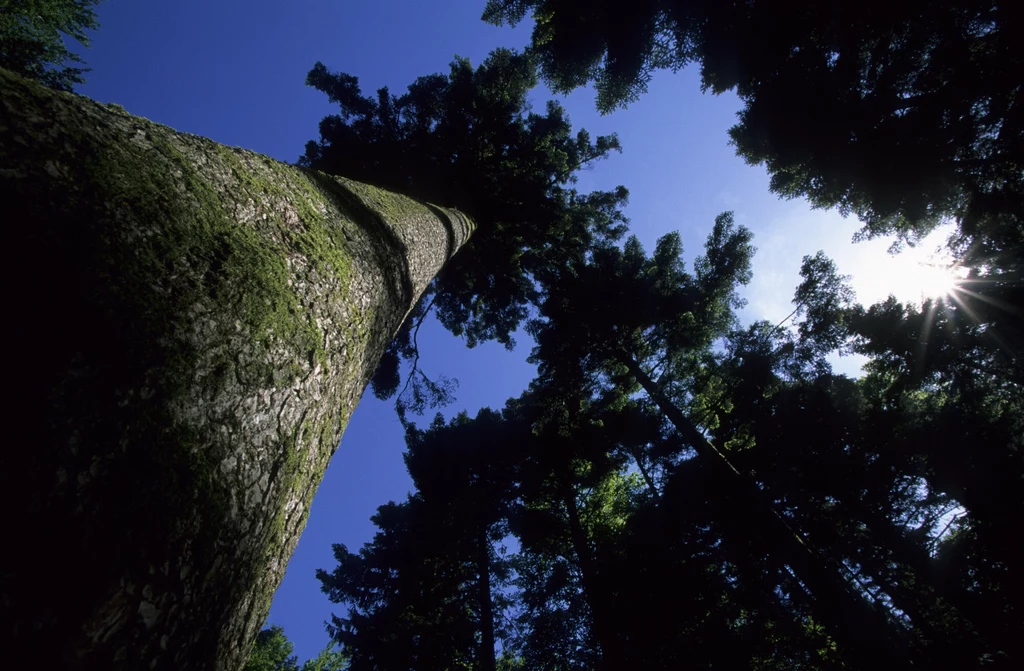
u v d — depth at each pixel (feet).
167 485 3.99
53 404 3.34
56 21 32.65
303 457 6.59
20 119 4.33
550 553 42.06
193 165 6.43
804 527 27.12
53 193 4.12
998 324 25.48
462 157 44.93
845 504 25.99
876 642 19.74
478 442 46.24
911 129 21.84
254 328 5.72
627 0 23.75
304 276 7.50
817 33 22.81
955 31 19.77
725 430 33.73
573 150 52.16
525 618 37.76
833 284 31.19
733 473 27.32
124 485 3.64
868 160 23.77
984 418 23.81
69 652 3.06
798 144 25.57
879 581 26.07
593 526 40.47
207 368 4.79
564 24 26.58
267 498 5.55
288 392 6.23
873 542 25.98
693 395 43.09
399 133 46.57
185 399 4.42
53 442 3.26
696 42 24.43
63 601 3.09
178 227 5.31
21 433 3.13
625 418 38.06
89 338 3.74
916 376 29.14
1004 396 26.50
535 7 28.58
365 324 9.87
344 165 45.42
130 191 4.94
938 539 23.99
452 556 43.29
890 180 23.94
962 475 22.03
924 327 28.09
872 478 25.04
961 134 21.40
